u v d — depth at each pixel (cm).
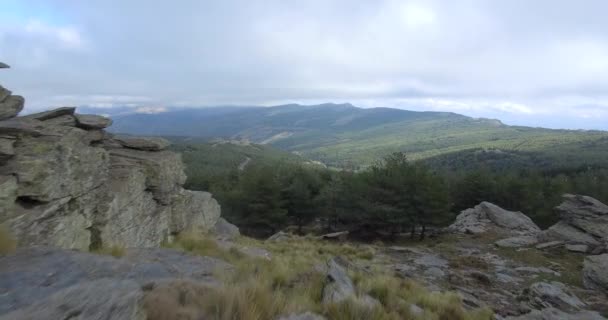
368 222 4325
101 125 1461
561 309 1479
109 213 1259
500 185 6009
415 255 2741
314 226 5809
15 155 958
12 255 757
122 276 788
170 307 550
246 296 670
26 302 544
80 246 1091
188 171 12962
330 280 1079
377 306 895
